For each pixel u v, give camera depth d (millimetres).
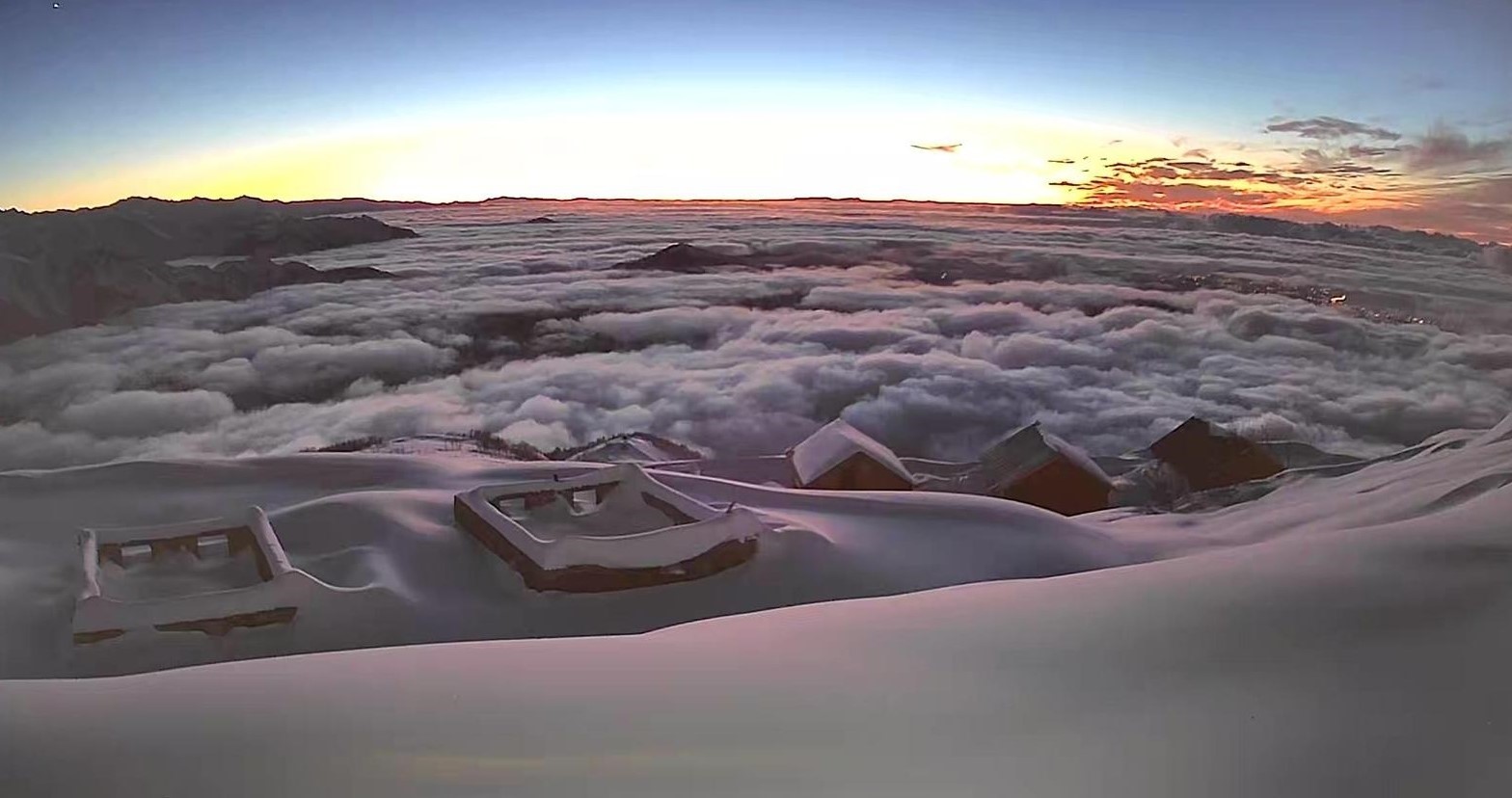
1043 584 8078
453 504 14195
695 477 16406
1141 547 14758
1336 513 16781
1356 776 4336
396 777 4539
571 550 11539
